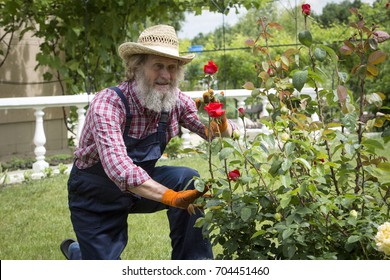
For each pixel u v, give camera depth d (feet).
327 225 7.76
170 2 27.22
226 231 8.25
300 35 8.31
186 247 9.93
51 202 18.69
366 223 7.81
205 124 8.04
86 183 9.71
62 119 30.25
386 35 8.23
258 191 8.05
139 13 26.40
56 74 29.86
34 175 23.32
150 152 9.84
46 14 26.12
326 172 8.21
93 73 28.22
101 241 9.78
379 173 8.20
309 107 8.79
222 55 54.54
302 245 7.83
